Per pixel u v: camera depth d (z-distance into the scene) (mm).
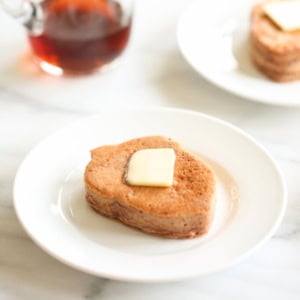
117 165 530
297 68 645
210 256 483
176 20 759
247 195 530
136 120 587
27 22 644
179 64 701
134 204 501
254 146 556
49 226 507
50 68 690
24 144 610
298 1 708
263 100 619
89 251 490
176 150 538
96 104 655
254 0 746
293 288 490
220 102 653
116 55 682
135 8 758
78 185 546
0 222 540
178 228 502
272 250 514
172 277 464
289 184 563
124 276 465
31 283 497
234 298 485
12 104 657
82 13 656
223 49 688
